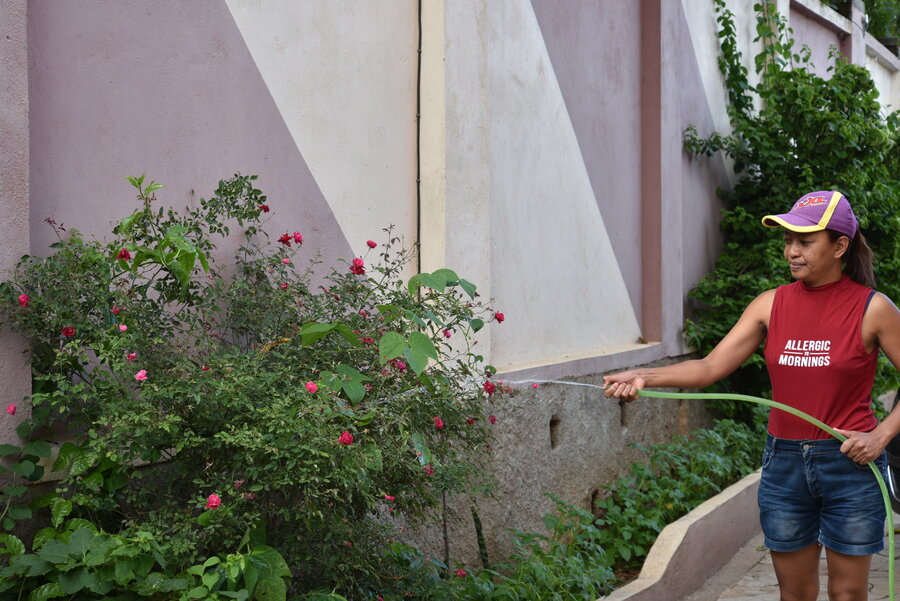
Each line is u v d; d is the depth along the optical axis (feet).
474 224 16.08
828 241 11.26
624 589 15.57
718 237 28.84
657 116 23.89
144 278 10.53
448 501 15.17
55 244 9.70
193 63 11.68
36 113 10.02
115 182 10.82
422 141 15.39
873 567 18.20
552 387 18.52
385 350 9.80
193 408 9.55
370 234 14.48
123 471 9.60
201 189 11.81
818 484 11.39
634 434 22.16
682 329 25.35
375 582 11.34
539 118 19.13
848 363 11.18
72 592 8.60
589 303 21.38
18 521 9.48
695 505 20.42
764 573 18.65
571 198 20.52
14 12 9.34
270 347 10.59
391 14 14.88
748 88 28.91
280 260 11.75
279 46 12.87
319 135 13.53
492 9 17.38
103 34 10.67
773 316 11.82
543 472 18.13
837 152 27.02
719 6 28.12
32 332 9.42
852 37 37.65
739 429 24.72
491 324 16.78
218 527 9.42
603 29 21.97
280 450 9.22
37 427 9.51
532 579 14.90
